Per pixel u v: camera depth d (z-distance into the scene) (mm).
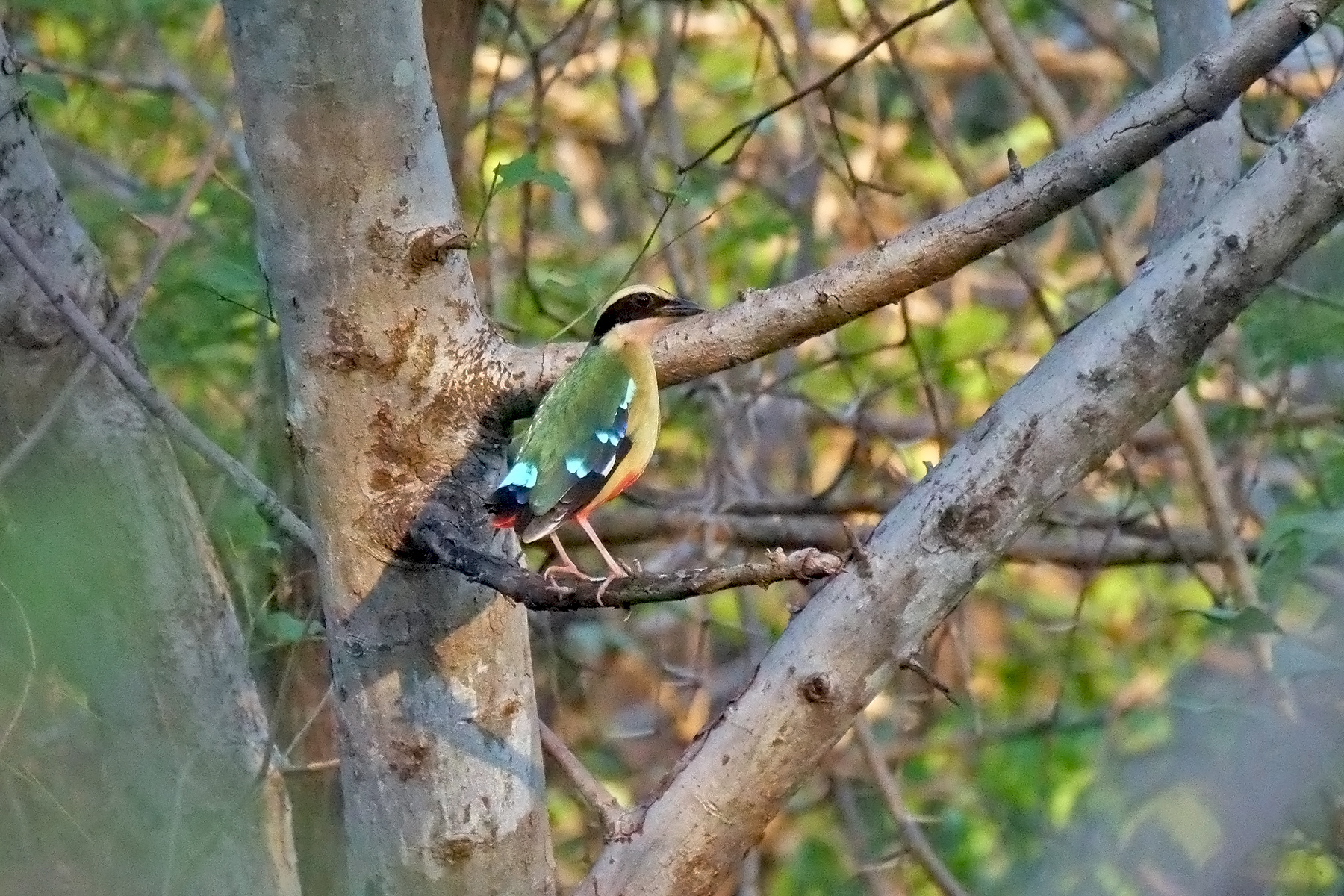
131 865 9625
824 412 16141
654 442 9211
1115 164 7590
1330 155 7176
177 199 13008
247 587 11367
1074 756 16516
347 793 8156
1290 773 11750
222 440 12727
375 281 7305
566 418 8602
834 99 17578
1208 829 13000
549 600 6828
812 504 15758
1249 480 16344
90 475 8906
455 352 7586
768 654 7691
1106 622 18891
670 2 16328
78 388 8820
